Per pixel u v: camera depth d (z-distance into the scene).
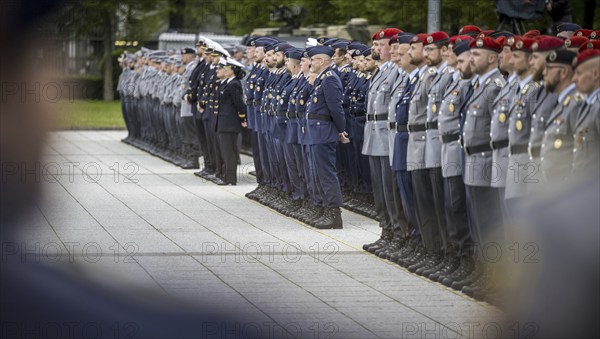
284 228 27.27
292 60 30.09
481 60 17.22
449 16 41.00
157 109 51.59
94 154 51.34
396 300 16.22
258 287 13.31
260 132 33.59
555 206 4.11
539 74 15.27
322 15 47.09
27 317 1.89
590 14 44.50
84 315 1.92
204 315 2.02
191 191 36.62
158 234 24.45
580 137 13.32
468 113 17.41
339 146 31.92
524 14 29.97
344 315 13.17
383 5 48.84
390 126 21.84
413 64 20.91
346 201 31.98
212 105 39.44
